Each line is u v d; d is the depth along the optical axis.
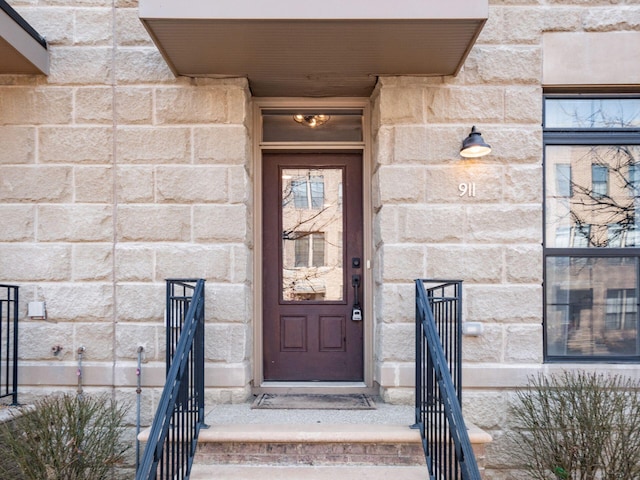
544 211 4.00
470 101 3.92
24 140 3.87
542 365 3.82
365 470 2.98
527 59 3.93
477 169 3.89
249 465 3.05
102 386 3.82
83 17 3.91
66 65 3.89
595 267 4.01
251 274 4.18
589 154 4.06
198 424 3.15
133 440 3.77
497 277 3.86
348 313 4.41
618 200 4.04
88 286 3.85
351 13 3.10
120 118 3.89
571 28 3.93
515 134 3.91
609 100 4.07
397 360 3.84
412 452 3.07
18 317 3.79
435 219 3.87
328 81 4.04
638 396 3.71
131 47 3.92
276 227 4.44
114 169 3.89
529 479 3.71
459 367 3.15
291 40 3.37
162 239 3.87
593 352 3.95
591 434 3.23
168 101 3.90
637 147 4.07
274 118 4.46
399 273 3.86
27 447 3.00
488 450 3.79
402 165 3.90
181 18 3.08
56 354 3.83
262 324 4.37
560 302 3.98
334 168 4.47
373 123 4.25
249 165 4.13
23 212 3.87
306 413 3.57
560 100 4.07
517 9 3.95
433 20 3.14
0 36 3.31
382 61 3.69
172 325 3.59
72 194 3.88
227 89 3.91
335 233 4.47
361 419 3.42
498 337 3.83
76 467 3.06
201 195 3.88
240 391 3.83
